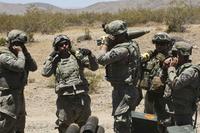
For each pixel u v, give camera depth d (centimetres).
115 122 1497
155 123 1516
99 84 3281
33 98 2892
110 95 2944
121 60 1471
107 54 1458
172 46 1576
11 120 1491
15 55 1495
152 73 1568
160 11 6681
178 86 1404
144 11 6794
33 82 3475
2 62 1463
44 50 4772
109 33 1485
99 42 1506
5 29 6200
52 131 2100
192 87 1423
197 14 6006
